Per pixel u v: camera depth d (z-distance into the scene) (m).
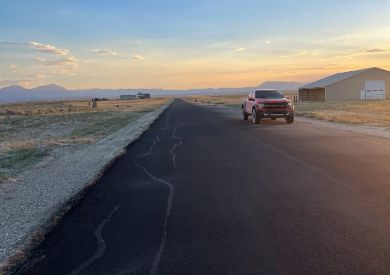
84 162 16.05
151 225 7.59
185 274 5.44
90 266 5.90
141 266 5.80
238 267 5.59
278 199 9.02
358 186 10.00
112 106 97.81
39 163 16.50
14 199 10.44
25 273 5.79
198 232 7.09
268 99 30.31
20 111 76.69
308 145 17.58
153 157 15.76
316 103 66.44
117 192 10.29
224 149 17.11
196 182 11.07
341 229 6.98
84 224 7.84
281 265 5.60
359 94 76.44
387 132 22.28
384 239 6.46
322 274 5.29
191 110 58.31
